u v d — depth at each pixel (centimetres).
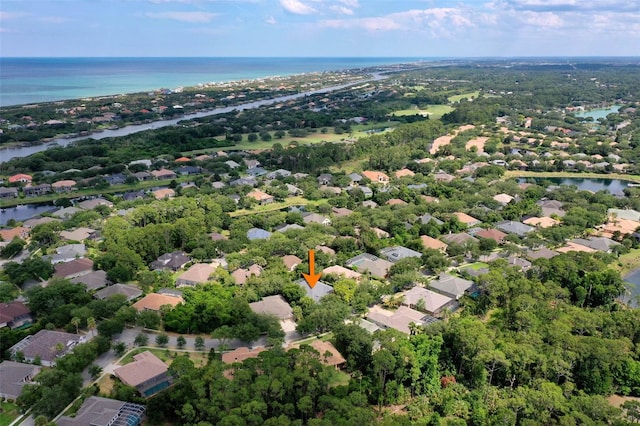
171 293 14650
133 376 10475
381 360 10244
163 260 16912
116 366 11269
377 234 19275
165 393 9850
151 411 9544
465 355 11144
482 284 14125
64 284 13762
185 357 10712
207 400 9206
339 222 19825
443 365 11250
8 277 15125
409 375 10481
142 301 13850
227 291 14138
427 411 10181
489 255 17888
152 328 12912
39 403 9344
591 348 10888
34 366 10862
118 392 9988
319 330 12938
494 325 13238
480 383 10881
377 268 16275
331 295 13900
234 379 9531
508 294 13988
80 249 17500
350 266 16562
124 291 14350
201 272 15738
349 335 11438
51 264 15800
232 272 15775
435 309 13750
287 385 9450
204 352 11944
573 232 19538
